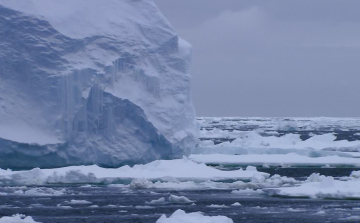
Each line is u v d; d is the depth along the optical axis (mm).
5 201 62844
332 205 61125
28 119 85688
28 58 86625
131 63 93500
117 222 53688
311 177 77562
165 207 60344
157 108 93500
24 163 84375
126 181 76312
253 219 54781
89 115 88562
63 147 85500
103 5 96188
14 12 86688
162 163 82000
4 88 85938
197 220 46469
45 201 63094
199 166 82312
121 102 90188
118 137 90062
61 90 86250
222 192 69812
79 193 68062
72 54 88625
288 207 60125
